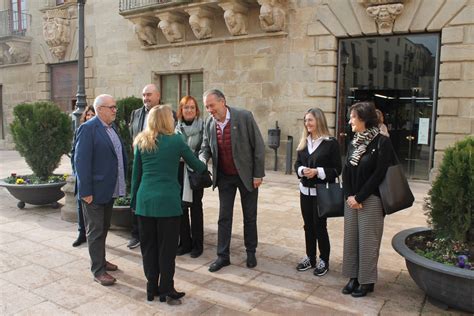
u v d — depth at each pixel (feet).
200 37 39.32
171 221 11.80
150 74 43.80
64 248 16.63
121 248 16.72
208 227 19.80
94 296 12.43
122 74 45.91
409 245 12.58
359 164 11.85
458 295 10.66
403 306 11.68
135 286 13.17
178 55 41.42
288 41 34.58
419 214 22.06
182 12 39.73
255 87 36.65
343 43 33.01
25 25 55.62
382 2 29.81
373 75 32.30
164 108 12.00
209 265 14.94
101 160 13.35
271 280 13.60
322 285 13.19
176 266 14.83
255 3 35.91
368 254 12.05
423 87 30.48
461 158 11.43
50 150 23.40
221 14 38.37
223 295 12.50
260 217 21.38
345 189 12.22
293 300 12.16
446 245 11.91
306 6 33.35
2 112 61.00
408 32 29.94
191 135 15.76
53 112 23.40
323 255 13.96
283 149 35.86
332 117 33.40
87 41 48.34
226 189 14.73
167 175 11.85
